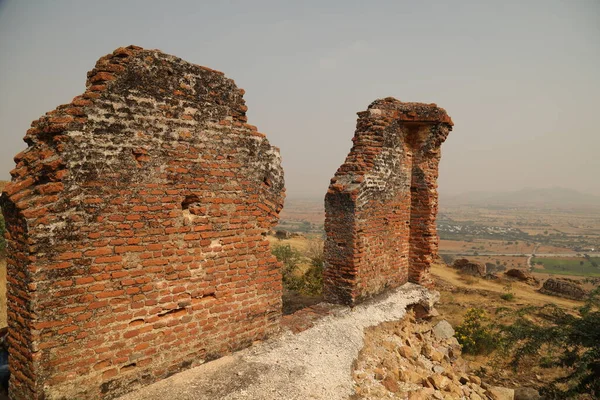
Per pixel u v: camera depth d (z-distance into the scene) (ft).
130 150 14.46
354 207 26.45
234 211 18.33
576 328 26.53
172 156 15.76
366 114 28.73
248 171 18.89
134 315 14.85
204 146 16.92
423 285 33.47
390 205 30.60
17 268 12.81
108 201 13.93
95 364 13.84
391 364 22.20
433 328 34.24
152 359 15.49
